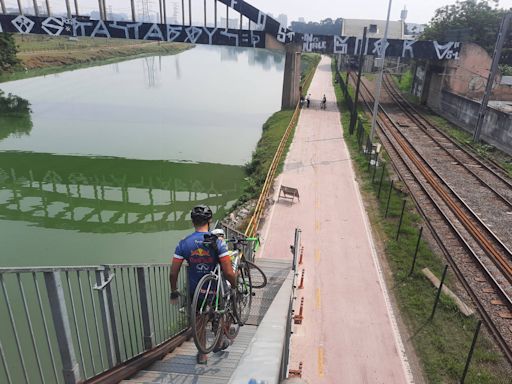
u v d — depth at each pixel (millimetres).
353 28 87500
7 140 37406
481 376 10742
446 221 19406
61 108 50844
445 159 29047
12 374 10047
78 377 4715
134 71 93125
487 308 13383
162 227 23297
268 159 30438
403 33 86688
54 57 94250
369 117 44281
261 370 1634
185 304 7547
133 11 43688
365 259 16844
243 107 56969
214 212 24734
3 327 11883
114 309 5465
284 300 2736
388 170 26719
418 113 47062
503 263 15688
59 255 19766
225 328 5277
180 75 90500
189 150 36219
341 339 12289
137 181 29609
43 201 26203
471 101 37781
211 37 44875
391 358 11633
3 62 70375
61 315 4359
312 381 10773
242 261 6664
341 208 21719
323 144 33625
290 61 48656
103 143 37375
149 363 5824
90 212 24891
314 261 16609
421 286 14641
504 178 25297
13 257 19422
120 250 20500
